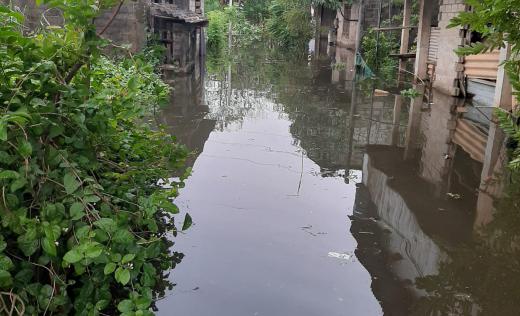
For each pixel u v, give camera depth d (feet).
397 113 33.88
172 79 45.55
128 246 8.39
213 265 12.26
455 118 32.17
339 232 14.55
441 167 21.45
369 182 19.27
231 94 40.88
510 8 3.10
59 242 8.61
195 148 23.48
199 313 10.28
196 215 15.31
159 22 44.52
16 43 8.52
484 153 23.62
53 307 7.82
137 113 10.18
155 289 11.13
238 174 19.74
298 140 26.08
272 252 13.08
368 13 77.20
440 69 43.73
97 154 11.05
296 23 98.78
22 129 7.28
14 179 7.48
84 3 8.16
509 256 13.30
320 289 11.37
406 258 12.93
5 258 6.71
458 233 14.73
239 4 143.74
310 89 44.93
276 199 17.11
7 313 6.89
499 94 29.63
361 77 53.78
